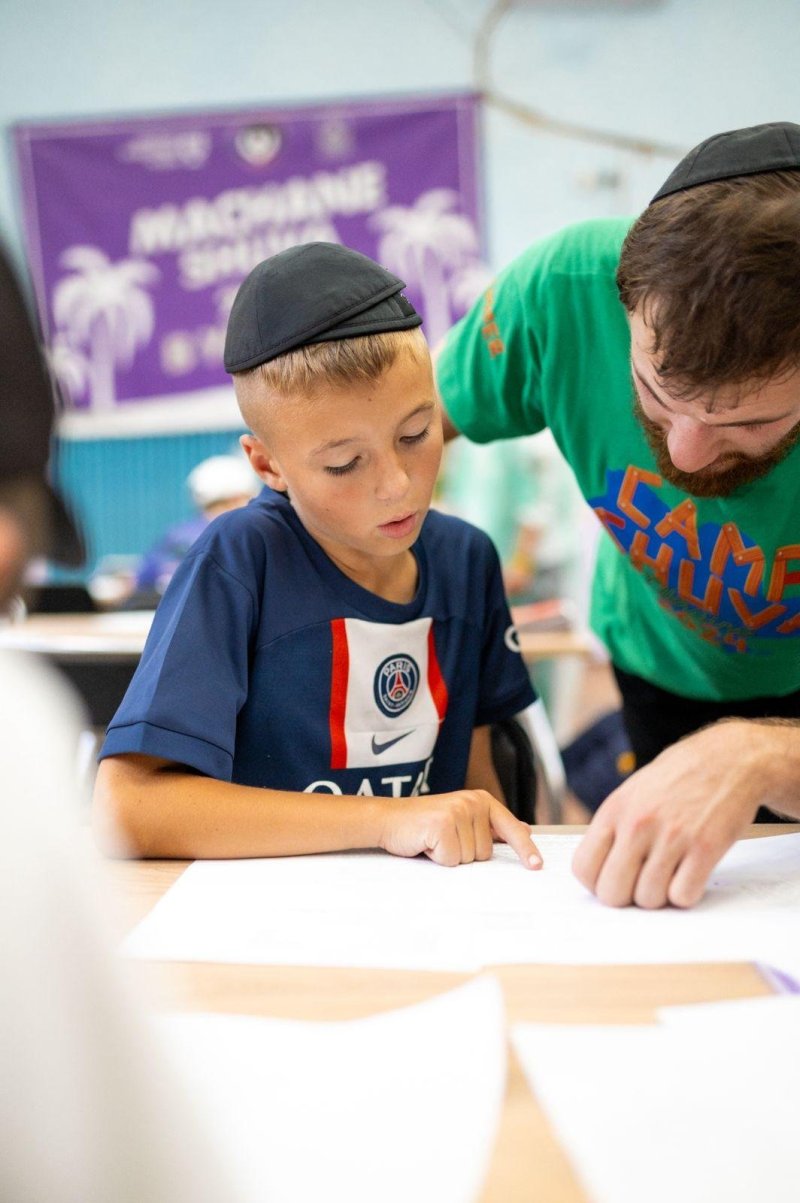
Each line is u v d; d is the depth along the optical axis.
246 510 0.91
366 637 0.90
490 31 4.75
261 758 0.89
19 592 0.32
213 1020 0.45
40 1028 0.26
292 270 0.78
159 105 4.86
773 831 0.76
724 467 0.74
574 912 0.61
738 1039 0.43
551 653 2.16
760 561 0.92
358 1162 0.35
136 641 2.06
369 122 4.80
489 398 1.06
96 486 4.97
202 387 4.94
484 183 4.84
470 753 1.02
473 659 0.98
